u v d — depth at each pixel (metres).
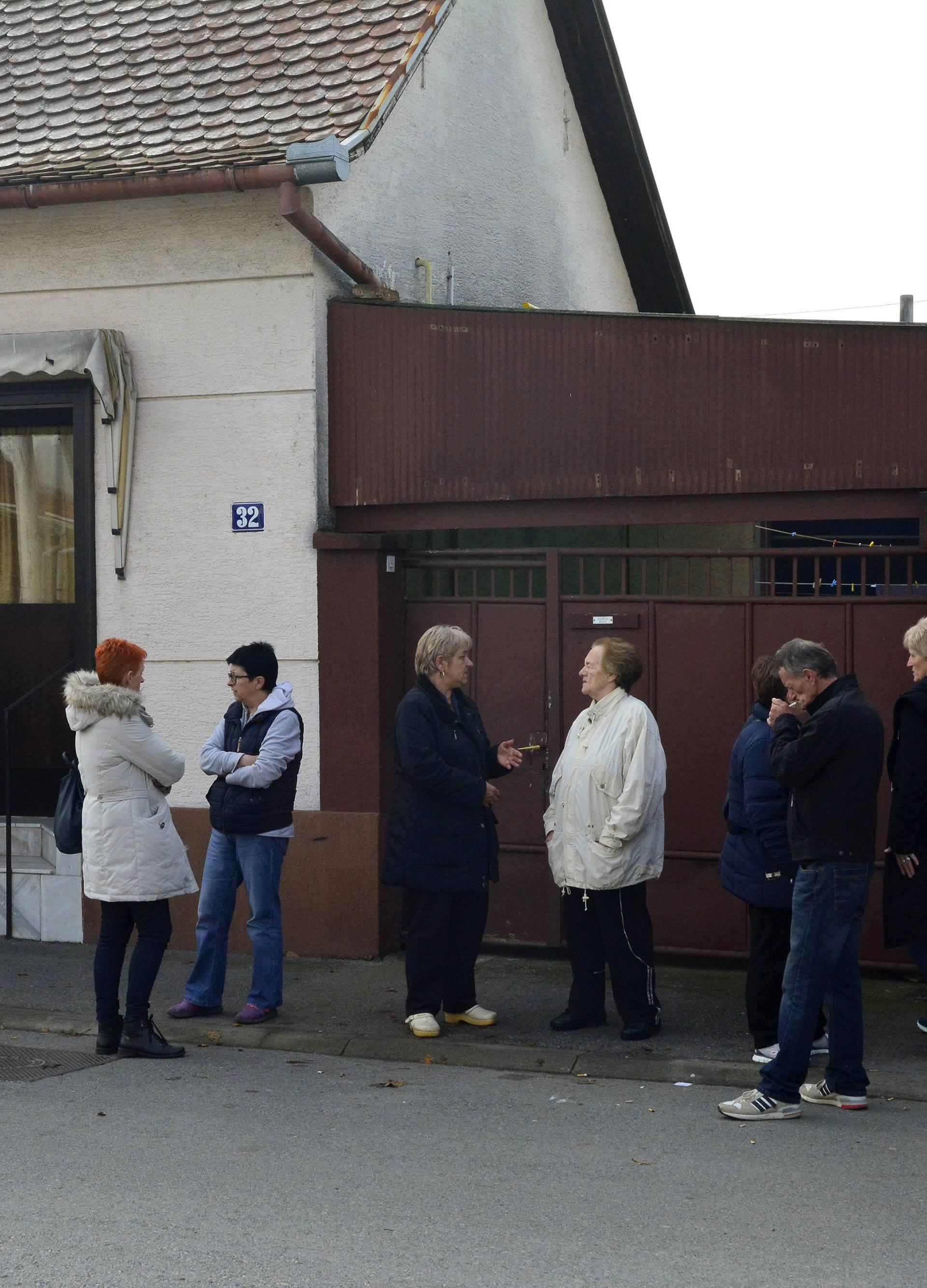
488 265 10.88
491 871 6.82
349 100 8.33
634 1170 4.88
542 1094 5.85
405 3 9.05
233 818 6.85
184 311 8.45
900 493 7.38
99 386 8.32
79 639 8.70
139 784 6.38
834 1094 5.63
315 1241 4.23
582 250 13.01
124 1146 5.13
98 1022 6.46
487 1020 6.80
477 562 8.28
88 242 8.60
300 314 8.23
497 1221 4.40
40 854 8.91
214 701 8.47
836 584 7.71
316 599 8.25
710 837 7.84
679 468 7.68
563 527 8.46
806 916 5.41
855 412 7.39
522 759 7.58
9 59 9.59
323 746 8.25
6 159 8.57
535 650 8.16
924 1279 3.97
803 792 5.43
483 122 10.78
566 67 12.46
